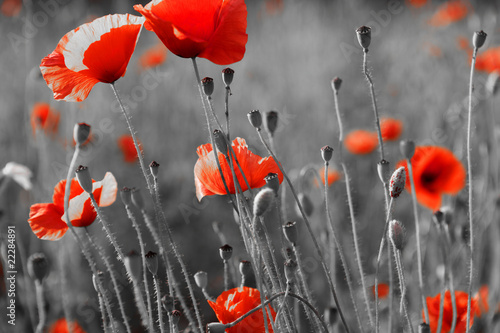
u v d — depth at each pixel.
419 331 1.13
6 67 3.47
